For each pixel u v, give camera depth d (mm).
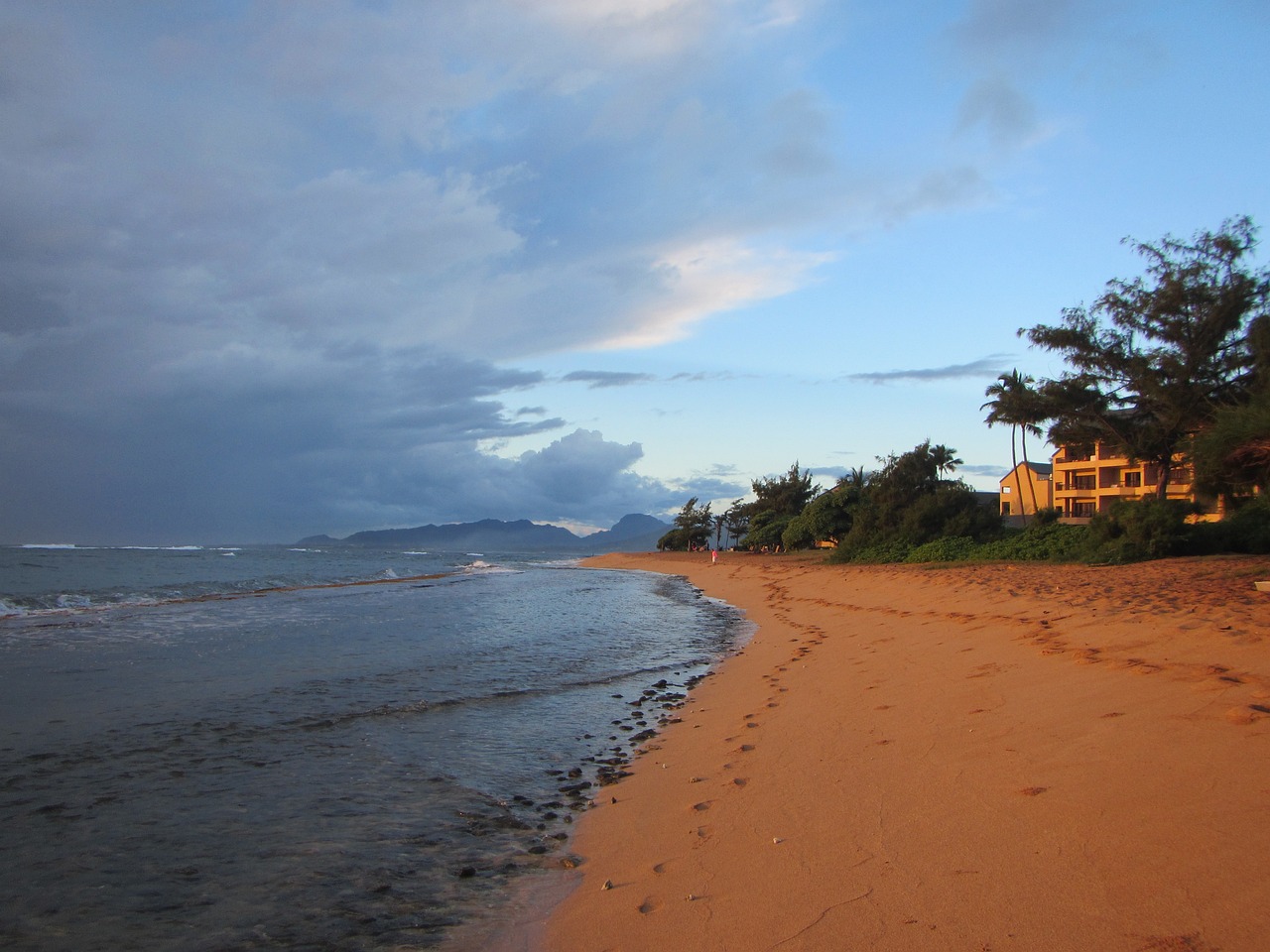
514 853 5852
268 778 7660
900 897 4219
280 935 4547
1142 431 32406
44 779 7574
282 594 34000
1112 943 3404
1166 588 13812
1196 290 29438
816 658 13461
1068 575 19234
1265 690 6301
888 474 44500
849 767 6738
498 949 4352
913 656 11656
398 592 35969
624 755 8633
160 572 52625
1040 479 62531
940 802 5461
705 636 19203
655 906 4672
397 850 5906
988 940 3625
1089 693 7355
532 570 70125
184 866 5590
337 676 13148
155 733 9359
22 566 54938
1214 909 3488
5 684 12344
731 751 8102
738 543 91500
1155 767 5184
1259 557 19234
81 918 4762
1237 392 29391
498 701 11352
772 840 5410
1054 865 4215
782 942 3955
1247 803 4383
